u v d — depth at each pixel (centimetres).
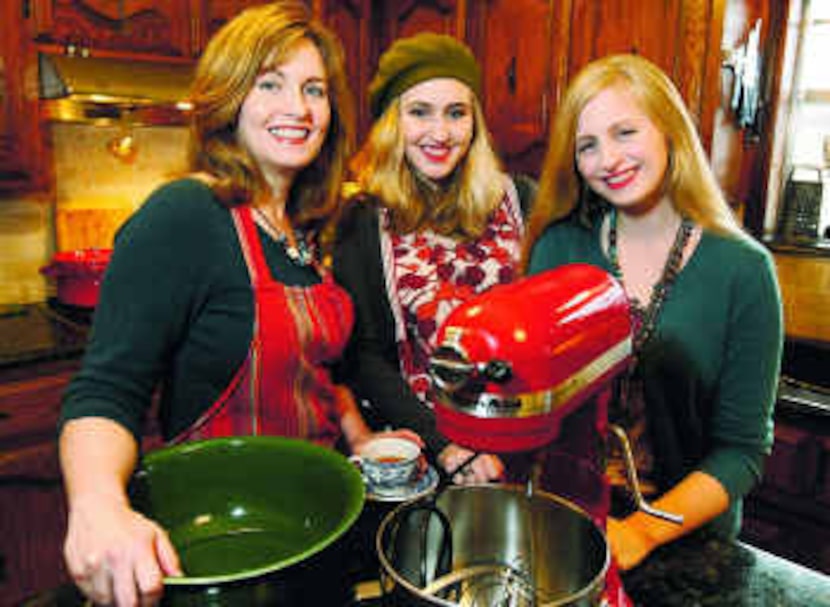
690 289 101
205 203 95
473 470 97
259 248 99
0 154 193
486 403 54
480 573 67
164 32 213
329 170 114
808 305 222
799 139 240
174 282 90
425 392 141
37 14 191
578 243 113
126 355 84
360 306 140
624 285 107
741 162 224
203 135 101
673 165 100
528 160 244
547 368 54
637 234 107
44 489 188
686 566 79
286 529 76
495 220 148
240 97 96
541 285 61
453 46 134
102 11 201
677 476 109
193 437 100
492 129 254
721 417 102
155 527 63
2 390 179
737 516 106
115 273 87
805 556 198
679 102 97
